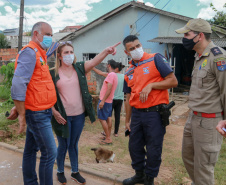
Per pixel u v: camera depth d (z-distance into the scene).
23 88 1.96
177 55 12.98
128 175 3.09
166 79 2.50
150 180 2.63
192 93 2.35
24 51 2.04
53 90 2.29
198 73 2.25
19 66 1.99
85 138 4.73
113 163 3.57
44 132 2.20
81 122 2.77
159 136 2.56
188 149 2.54
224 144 4.34
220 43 9.51
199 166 2.29
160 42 11.23
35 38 2.15
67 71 2.64
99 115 4.35
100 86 6.59
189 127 2.48
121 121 6.25
